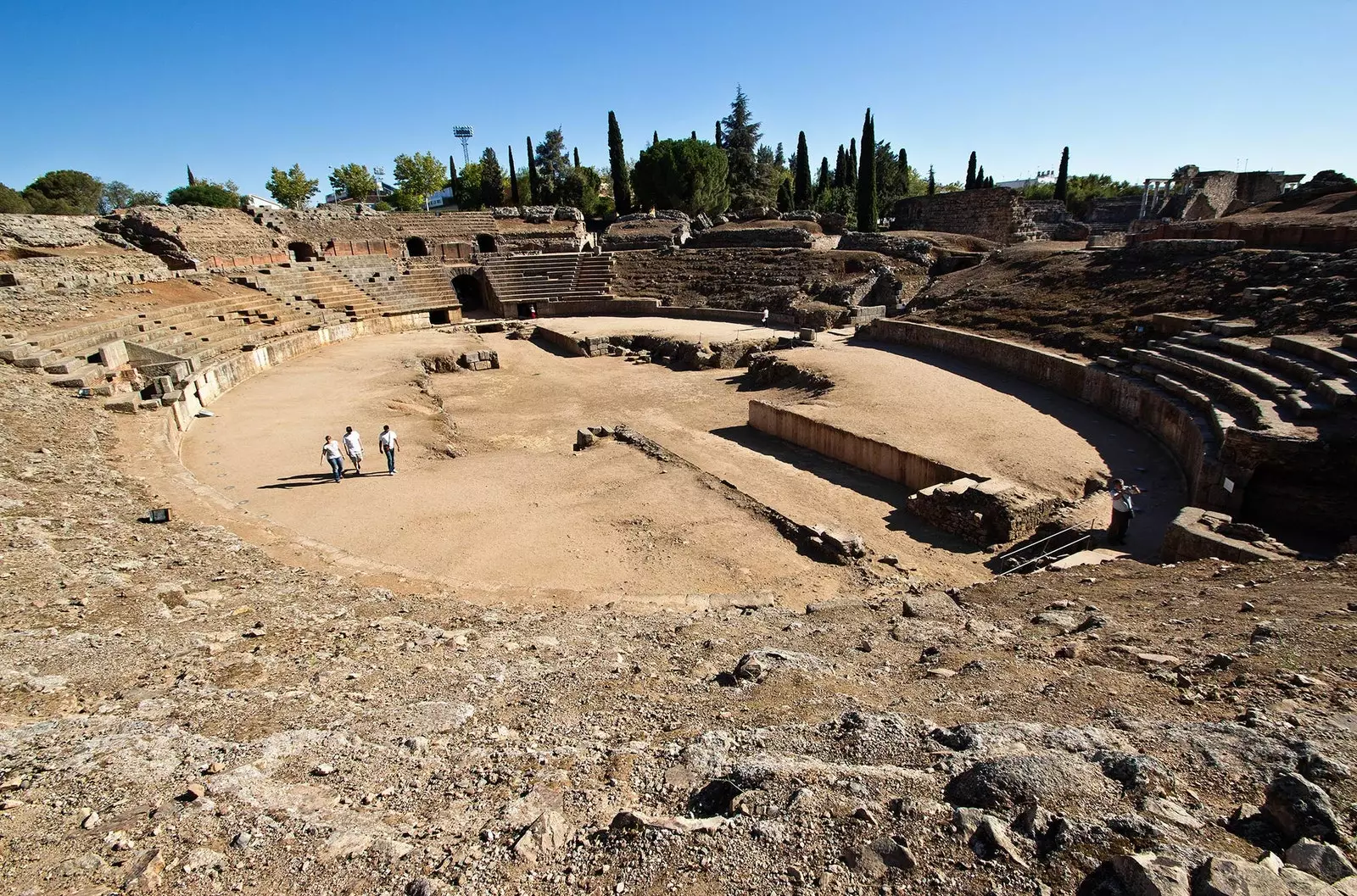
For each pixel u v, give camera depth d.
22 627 9.69
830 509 20.77
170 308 40.47
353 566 15.67
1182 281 32.97
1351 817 4.56
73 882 4.89
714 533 18.78
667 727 7.66
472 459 25.27
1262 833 4.56
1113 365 28.36
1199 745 5.71
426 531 18.66
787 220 72.12
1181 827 4.66
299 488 21.83
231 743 7.15
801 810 5.26
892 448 23.19
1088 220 76.00
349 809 6.04
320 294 56.09
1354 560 11.69
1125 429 25.59
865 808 5.17
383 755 7.06
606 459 24.84
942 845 4.69
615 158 89.19
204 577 13.15
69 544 13.19
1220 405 21.91
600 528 19.03
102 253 47.28
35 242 44.78
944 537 19.05
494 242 75.56
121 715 7.70
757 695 8.28
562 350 50.06
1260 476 17.91
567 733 7.63
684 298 61.66
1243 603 10.27
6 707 7.64
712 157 81.19
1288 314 25.91
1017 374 33.16
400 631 11.56
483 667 10.01
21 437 19.31
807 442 26.94
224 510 18.09
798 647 10.59
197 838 5.44
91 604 10.85
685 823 5.25
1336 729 5.88
